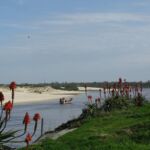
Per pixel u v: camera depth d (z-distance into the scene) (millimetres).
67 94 156625
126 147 14695
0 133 10352
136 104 28531
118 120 20906
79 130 18812
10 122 37500
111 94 31234
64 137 16984
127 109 26297
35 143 16016
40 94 148000
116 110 25938
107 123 20375
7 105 10133
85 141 15773
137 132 16922
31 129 28500
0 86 131500
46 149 14906
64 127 23594
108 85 31391
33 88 178250
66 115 48875
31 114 54125
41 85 199375
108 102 27484
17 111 63531
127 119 21000
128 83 31281
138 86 33906
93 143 15430
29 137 10617
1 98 10250
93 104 26672
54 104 87688
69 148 14992
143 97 30391
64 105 78750
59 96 137750
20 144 17938
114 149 14477
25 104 92812
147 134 16391
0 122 10633
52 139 17000
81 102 88938
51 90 186625
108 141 15695
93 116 24406
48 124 34812
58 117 45500
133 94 32969
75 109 62469
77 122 22922
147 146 14992
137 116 21656
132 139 16156
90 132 17766
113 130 17734
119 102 27641
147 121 18344
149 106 26688
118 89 30109
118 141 15758
